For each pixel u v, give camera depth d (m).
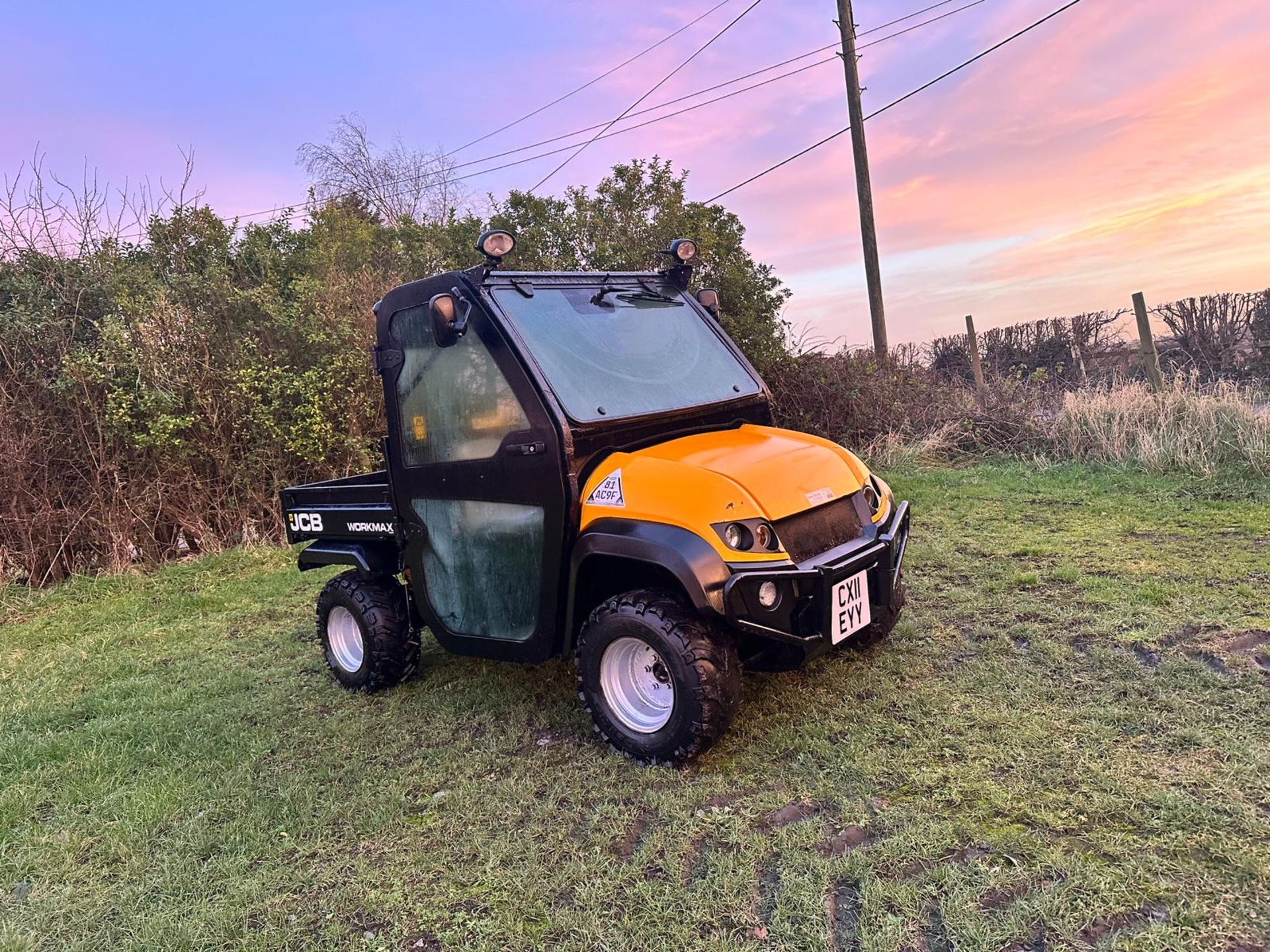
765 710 3.62
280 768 3.72
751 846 2.67
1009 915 2.21
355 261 11.30
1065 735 3.12
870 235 13.34
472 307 3.63
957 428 10.02
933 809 2.75
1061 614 4.36
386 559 4.51
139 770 3.86
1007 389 10.22
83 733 4.36
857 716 3.47
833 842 2.66
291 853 3.04
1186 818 2.52
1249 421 7.50
